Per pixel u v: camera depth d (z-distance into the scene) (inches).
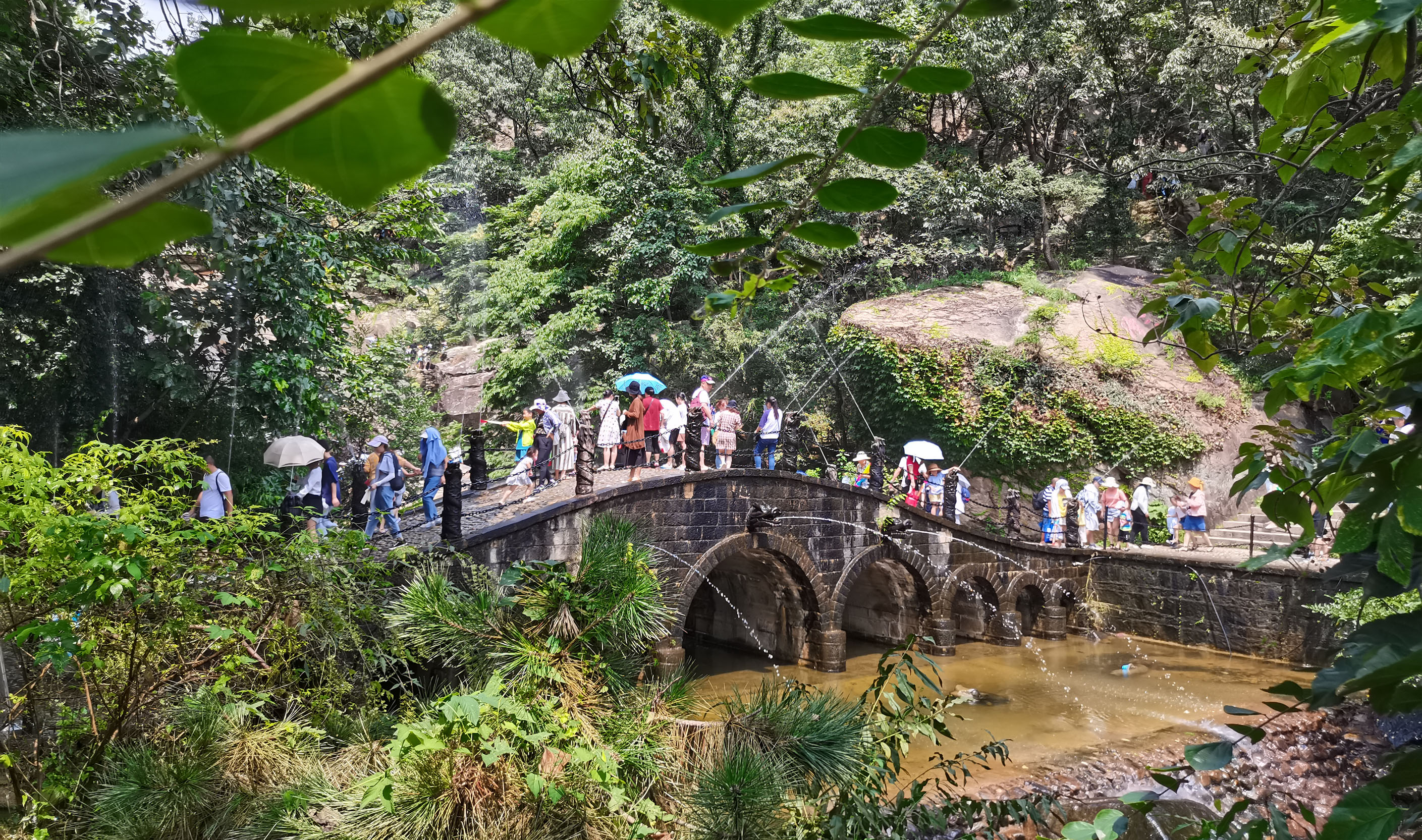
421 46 13.0
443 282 1357.0
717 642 869.8
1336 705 41.8
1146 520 912.9
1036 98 1103.0
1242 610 786.2
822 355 1105.4
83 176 9.8
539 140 1576.0
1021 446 997.8
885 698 213.9
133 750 198.2
